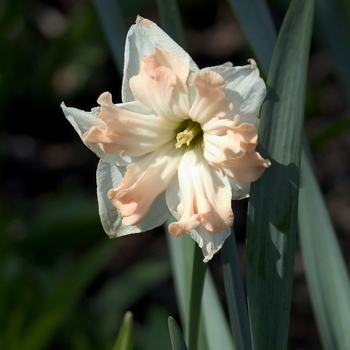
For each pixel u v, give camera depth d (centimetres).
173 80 56
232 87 55
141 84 56
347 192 133
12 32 124
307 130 142
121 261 124
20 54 138
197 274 57
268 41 63
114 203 57
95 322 100
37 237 105
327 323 61
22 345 84
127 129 57
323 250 62
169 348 91
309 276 62
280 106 55
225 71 55
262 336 56
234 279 58
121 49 67
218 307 64
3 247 98
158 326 95
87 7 140
